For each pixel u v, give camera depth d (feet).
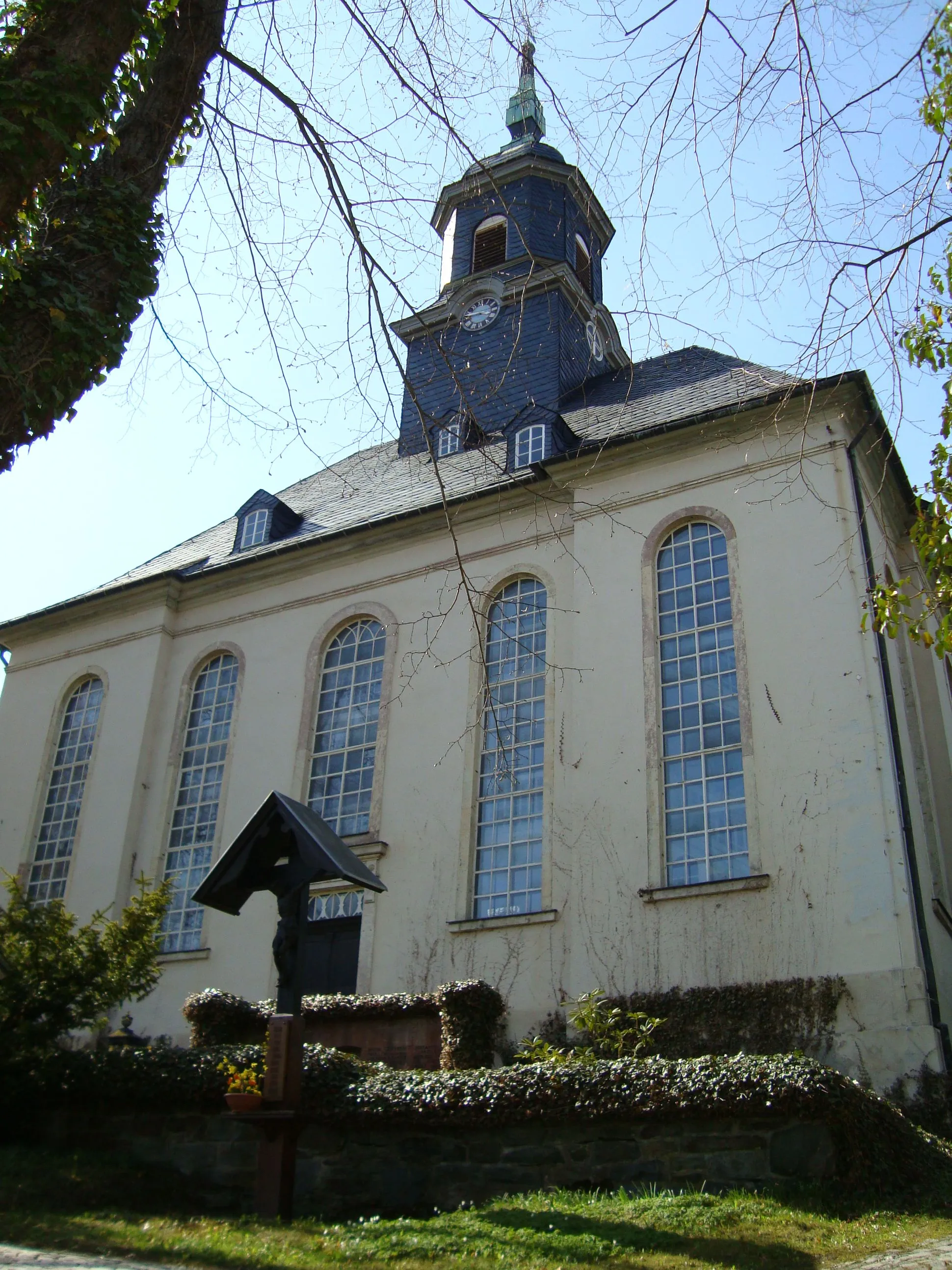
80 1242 24.84
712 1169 30.25
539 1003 51.39
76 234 28.12
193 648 73.82
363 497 78.33
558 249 87.76
